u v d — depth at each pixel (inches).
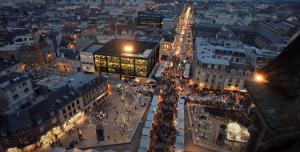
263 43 6624.0
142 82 4616.1
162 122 3189.0
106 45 5128.0
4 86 3277.6
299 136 223.9
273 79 300.8
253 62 4168.3
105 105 3740.2
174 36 6934.1
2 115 2497.5
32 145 2630.4
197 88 4205.2
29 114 2613.2
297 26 7549.2
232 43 4943.4
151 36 6333.7
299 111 240.8
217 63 3973.9
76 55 5073.8
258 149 285.6
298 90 253.4
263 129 282.0
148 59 4416.8
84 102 3415.4
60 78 4276.6
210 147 2807.6
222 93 4072.3
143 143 2689.5
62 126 3021.7
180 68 5132.9
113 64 4670.3
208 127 3152.1
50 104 2881.4
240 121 3213.6
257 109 279.7
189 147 2807.6
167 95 3973.9
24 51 5004.9
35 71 5014.8
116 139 2913.4
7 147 2476.6
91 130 3088.1
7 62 4471.0
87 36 6259.8
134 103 3782.0
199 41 5462.6
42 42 5457.7
